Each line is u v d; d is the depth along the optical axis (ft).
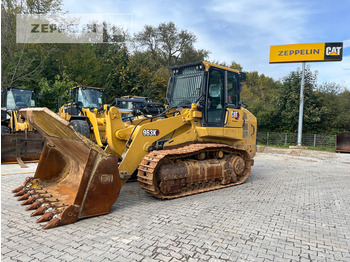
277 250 11.30
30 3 64.39
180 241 11.76
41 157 18.13
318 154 53.78
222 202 17.71
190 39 123.03
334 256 10.94
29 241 11.47
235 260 10.37
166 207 16.30
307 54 65.57
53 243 11.32
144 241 11.67
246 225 13.89
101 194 14.43
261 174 29.19
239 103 24.41
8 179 22.27
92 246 11.12
